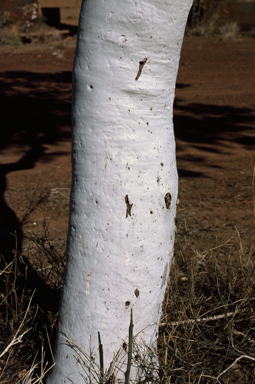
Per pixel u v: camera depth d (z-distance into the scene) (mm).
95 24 1845
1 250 4062
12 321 2777
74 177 2096
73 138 2062
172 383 2342
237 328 2805
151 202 2043
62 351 2229
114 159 1972
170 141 2113
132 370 2191
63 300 2209
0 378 2459
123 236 2023
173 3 1796
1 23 19328
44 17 21016
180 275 3404
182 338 2438
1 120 9641
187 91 12141
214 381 2305
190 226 4637
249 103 10836
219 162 7105
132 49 1842
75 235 2109
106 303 2092
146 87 1921
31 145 8141
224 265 3596
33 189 5992
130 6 1771
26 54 17156
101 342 2131
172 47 1905
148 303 2170
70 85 12742
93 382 2152
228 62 15617
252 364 2576
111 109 1924
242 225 4660
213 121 9500
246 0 31516
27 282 3326
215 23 23453
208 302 3039
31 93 11852
